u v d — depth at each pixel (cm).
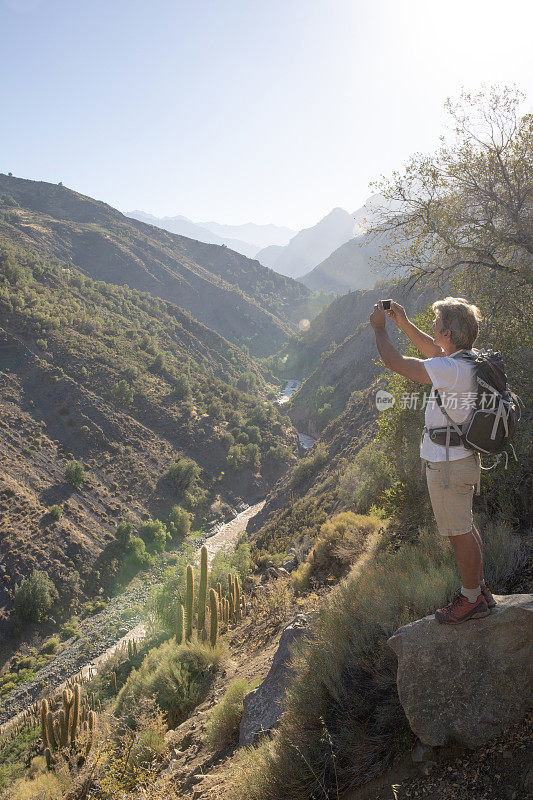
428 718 255
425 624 269
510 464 562
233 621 1243
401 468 841
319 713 326
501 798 203
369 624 361
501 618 249
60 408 9862
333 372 15075
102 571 6800
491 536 443
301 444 12594
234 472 10212
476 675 250
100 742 724
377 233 909
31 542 6744
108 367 11544
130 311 19188
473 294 822
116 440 9631
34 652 5484
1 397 9494
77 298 16200
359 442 5000
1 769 1683
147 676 935
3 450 8231
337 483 3722
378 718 291
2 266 13950
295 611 877
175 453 10094
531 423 582
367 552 865
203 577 1152
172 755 585
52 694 4444
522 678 241
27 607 5788
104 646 5325
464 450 226
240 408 13612
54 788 672
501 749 229
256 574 2723
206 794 421
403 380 838
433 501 240
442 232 819
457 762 239
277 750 332
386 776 263
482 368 219
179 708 781
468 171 809
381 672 320
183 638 1136
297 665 395
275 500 6356
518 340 691
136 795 495
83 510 7756
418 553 480
